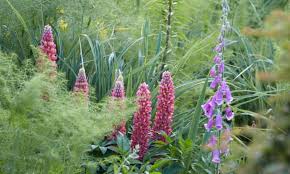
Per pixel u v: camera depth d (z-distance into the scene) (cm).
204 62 368
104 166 247
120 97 249
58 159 194
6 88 198
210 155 254
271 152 162
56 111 195
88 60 333
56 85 221
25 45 328
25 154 194
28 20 337
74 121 195
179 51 378
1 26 327
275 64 342
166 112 263
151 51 367
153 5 399
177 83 332
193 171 255
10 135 193
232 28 381
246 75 367
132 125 286
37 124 193
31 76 225
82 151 201
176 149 254
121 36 361
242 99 342
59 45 320
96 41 317
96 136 209
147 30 351
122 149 243
